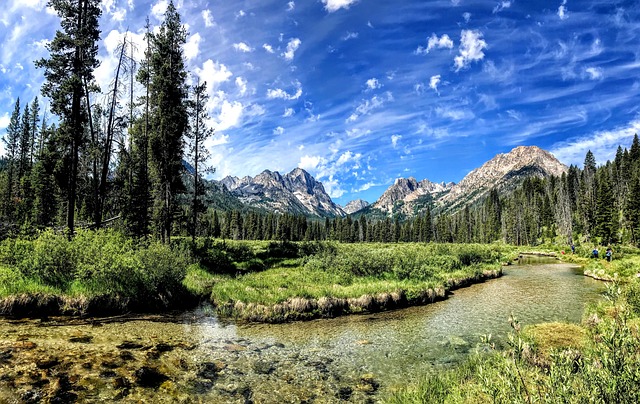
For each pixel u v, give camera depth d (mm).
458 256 39250
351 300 18578
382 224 165000
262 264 33375
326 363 10844
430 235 149875
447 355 11602
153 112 32594
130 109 33344
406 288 20938
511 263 49531
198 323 15211
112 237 19188
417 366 10625
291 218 163875
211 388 8734
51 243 16094
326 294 18750
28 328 12070
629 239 78500
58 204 49344
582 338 9812
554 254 70688
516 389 4020
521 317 16641
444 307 19391
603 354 3812
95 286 15742
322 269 28578
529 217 124938
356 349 12250
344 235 158125
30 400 7223
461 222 169500
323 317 17172
